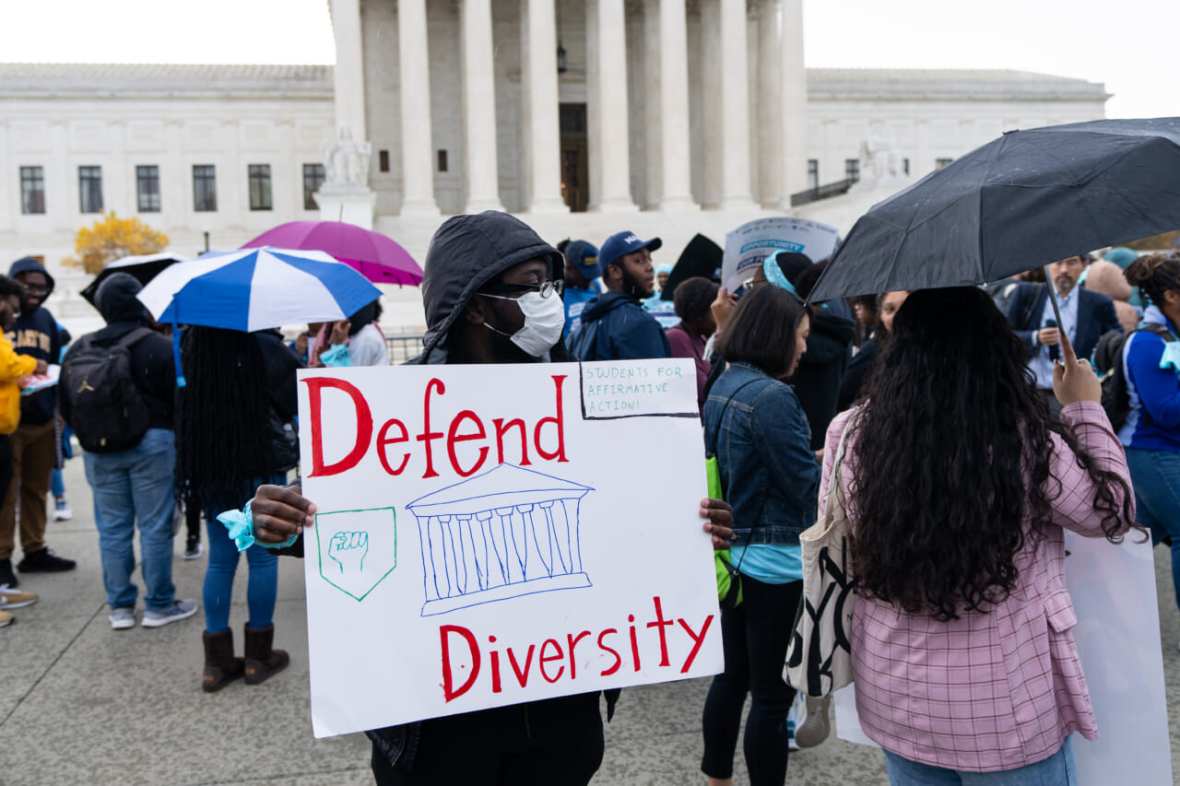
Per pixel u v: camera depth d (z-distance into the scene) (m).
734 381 3.86
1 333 6.81
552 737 2.49
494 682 2.36
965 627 2.45
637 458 2.54
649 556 2.52
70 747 4.84
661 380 2.57
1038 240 2.26
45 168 62.50
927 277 2.36
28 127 62.34
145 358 6.33
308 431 2.29
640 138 50.56
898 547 2.42
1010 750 2.43
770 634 3.74
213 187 62.97
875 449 2.50
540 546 2.44
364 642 2.27
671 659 2.50
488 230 2.48
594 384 2.51
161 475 6.53
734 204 45.22
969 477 2.36
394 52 48.53
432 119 48.75
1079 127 2.57
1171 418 5.19
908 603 2.45
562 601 2.44
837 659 2.70
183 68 67.12
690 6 50.66
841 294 2.59
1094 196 2.27
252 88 62.53
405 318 32.03
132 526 6.66
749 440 3.73
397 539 2.33
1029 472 2.41
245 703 5.36
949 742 2.47
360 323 7.05
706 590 2.55
